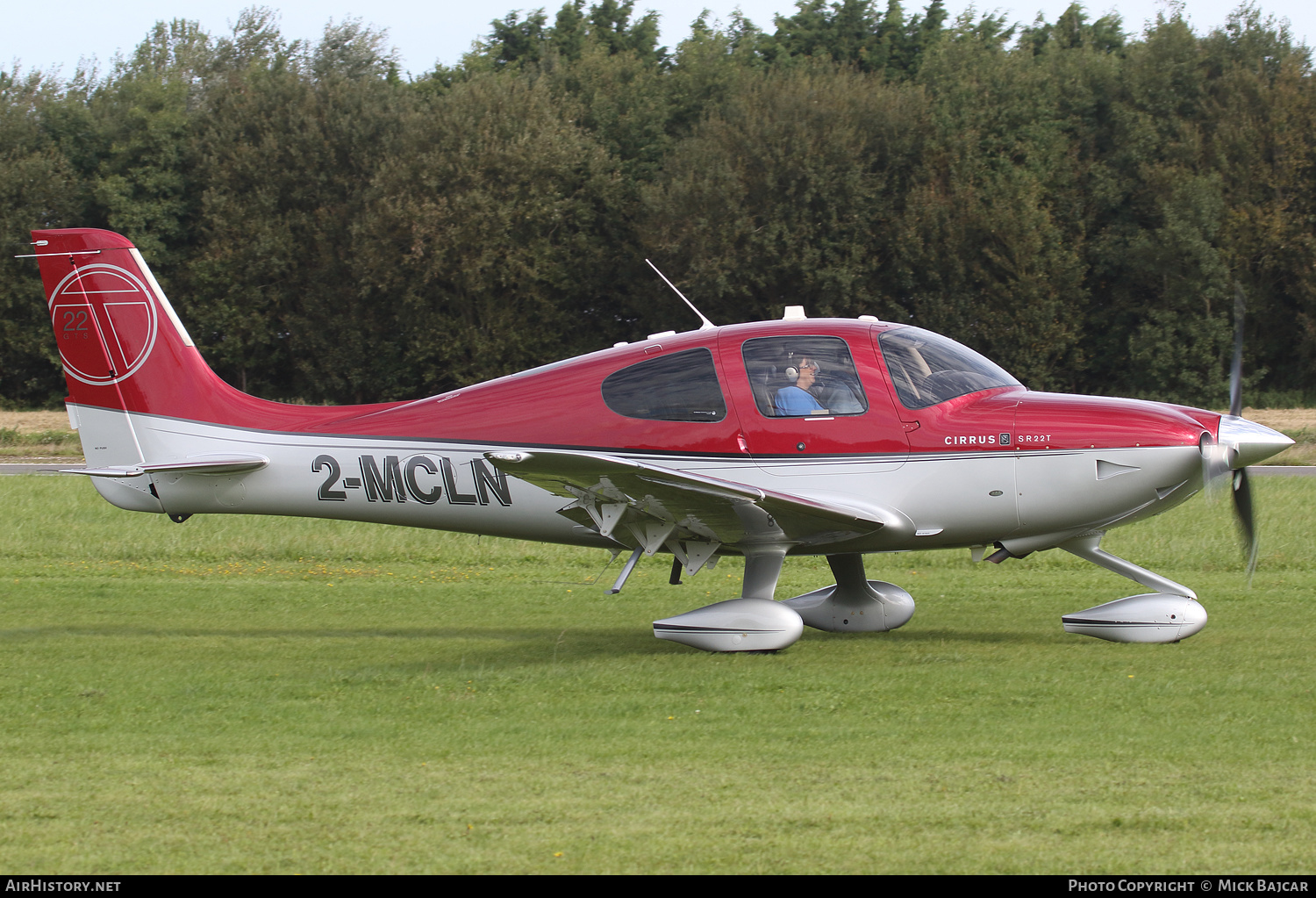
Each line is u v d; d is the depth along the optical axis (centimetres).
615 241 13488
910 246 11894
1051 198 12500
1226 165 12044
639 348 2681
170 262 13725
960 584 3497
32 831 1462
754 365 2575
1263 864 1320
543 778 1655
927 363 2570
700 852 1375
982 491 2484
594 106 14138
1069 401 2548
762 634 2498
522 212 12631
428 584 3616
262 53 17712
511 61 18200
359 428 2845
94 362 2991
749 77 13750
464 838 1428
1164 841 1388
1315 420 10062
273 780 1655
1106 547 3966
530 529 2800
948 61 13200
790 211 12125
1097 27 17912
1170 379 11869
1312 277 11694
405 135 12825
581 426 2652
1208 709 1966
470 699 2142
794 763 1706
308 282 13600
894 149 12431
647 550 2556
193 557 4125
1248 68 12412
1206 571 3659
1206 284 11631
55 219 13575
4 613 3170
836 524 2478
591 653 2597
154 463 2956
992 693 2111
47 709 2086
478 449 2736
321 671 2417
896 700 2077
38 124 14162
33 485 5744
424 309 12900
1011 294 11800
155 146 13788
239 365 13662
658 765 1708
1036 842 1390
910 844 1391
